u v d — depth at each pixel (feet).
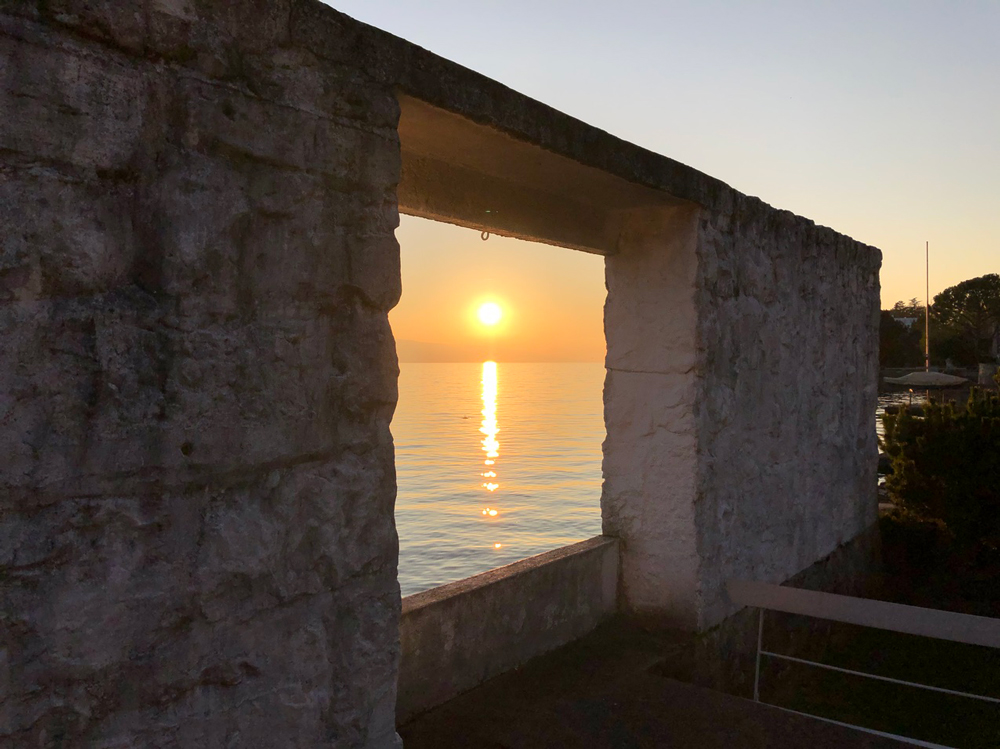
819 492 19.86
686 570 14.67
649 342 15.08
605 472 15.65
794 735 10.73
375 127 8.32
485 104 9.64
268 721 7.50
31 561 5.78
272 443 7.44
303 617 7.82
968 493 24.16
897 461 26.84
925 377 116.57
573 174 12.30
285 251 7.52
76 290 6.00
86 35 5.98
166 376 6.59
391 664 8.72
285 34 7.39
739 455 16.10
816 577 19.69
